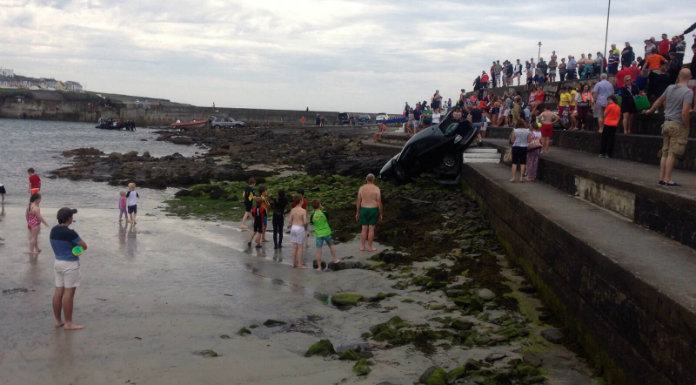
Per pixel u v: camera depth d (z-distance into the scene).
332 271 12.33
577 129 20.75
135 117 109.31
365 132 65.75
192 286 11.15
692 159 11.85
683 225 7.64
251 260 13.41
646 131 15.74
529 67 35.06
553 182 14.05
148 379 6.88
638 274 6.01
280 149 49.38
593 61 29.16
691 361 4.77
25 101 113.88
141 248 14.36
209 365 7.32
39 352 7.66
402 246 14.13
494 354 7.43
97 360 7.43
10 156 44.38
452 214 16.91
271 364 7.38
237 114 104.75
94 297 10.24
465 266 11.89
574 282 7.97
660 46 20.36
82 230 16.44
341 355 7.58
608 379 6.58
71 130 88.62
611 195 10.38
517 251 11.77
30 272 11.82
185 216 19.62
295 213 12.71
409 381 6.82
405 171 21.81
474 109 23.16
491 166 19.31
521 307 9.37
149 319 9.12
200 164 35.94
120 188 27.45
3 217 18.30
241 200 23.06
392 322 8.87
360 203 13.90
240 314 9.52
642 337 5.74
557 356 7.36
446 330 8.47
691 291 5.39
